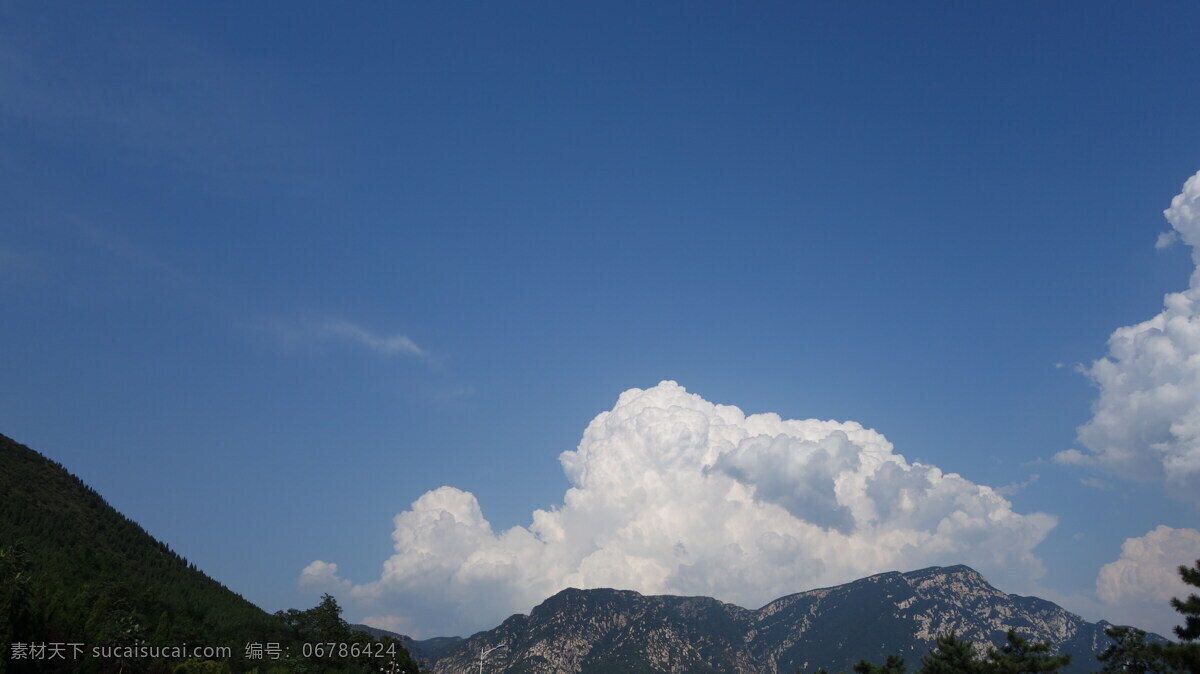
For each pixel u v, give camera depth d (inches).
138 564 7760.8
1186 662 2359.7
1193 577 2426.2
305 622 7185.0
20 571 4864.7
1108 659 3725.4
